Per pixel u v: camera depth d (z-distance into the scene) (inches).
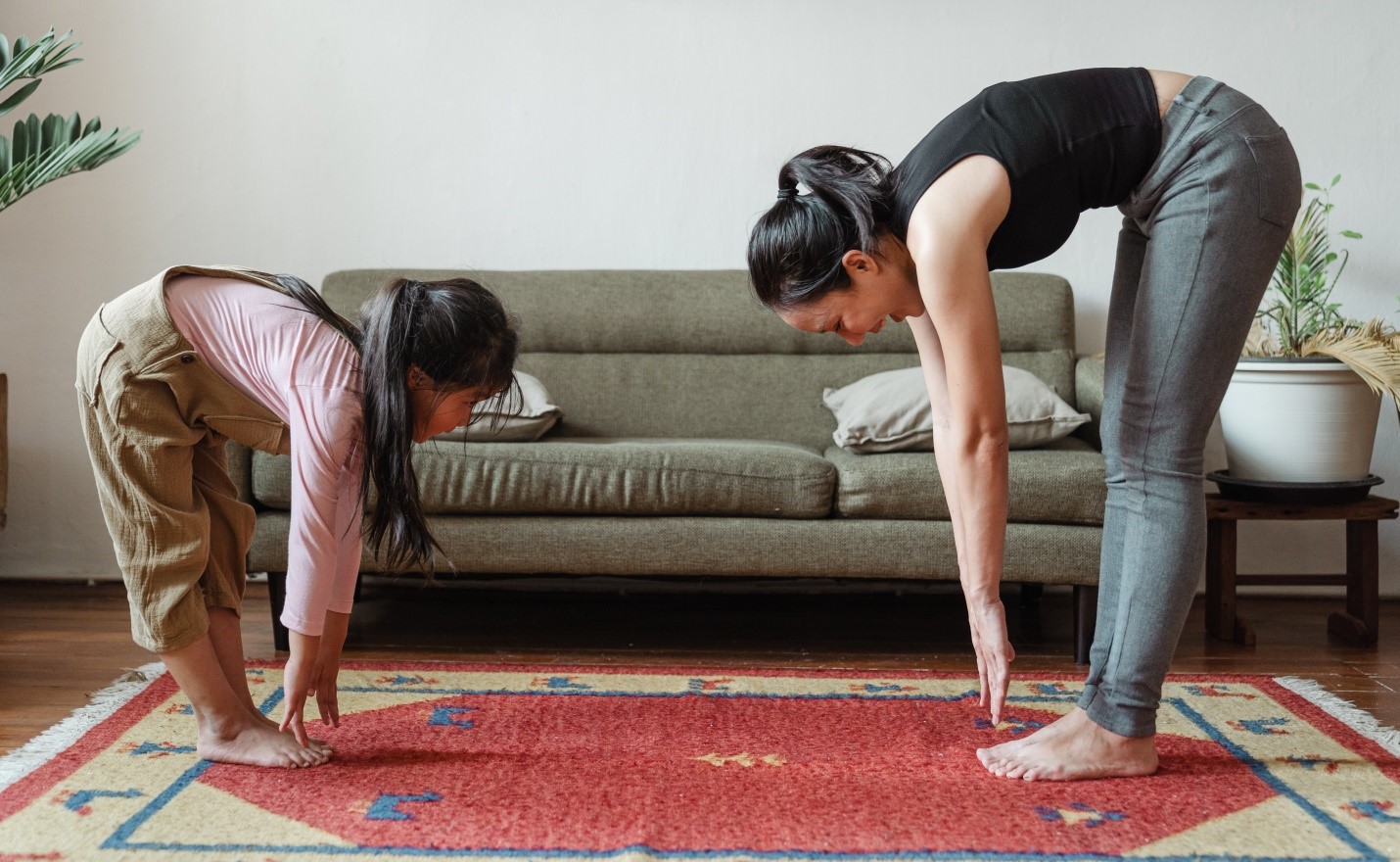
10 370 120.2
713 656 92.9
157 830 54.1
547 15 120.0
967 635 101.0
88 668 86.1
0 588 117.1
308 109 120.3
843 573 89.3
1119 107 57.2
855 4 119.1
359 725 70.7
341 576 60.3
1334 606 114.2
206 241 121.0
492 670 85.4
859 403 98.2
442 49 120.2
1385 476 119.3
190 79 119.6
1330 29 116.5
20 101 97.6
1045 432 94.7
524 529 89.5
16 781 60.5
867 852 52.0
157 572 59.7
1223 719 73.2
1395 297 117.9
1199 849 52.7
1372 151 117.1
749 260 59.0
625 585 119.6
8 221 119.3
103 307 60.4
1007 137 55.4
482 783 60.6
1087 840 53.6
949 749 67.0
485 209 121.5
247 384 59.1
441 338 56.3
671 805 57.6
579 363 113.7
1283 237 57.3
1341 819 56.4
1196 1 117.2
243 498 89.4
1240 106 56.6
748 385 113.0
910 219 55.2
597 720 72.5
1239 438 101.5
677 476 88.5
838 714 74.4
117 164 119.8
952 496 64.4
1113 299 66.1
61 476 121.0
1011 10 118.3
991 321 54.2
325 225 121.2
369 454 57.0
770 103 120.1
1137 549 59.9
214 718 63.1
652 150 120.9
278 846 52.2
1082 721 62.8
